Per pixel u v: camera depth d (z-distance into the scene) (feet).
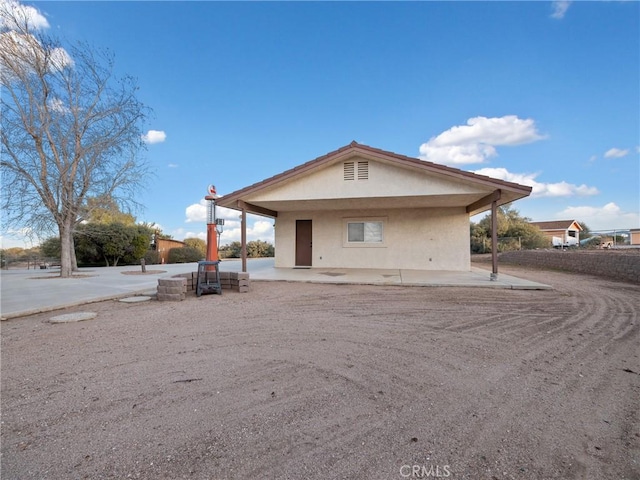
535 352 12.86
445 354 12.60
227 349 13.24
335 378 10.45
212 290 26.37
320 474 6.11
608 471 6.21
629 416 8.24
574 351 13.01
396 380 10.30
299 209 44.86
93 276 40.78
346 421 7.97
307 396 9.25
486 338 14.62
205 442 7.14
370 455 6.66
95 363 11.87
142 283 33.14
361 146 32.81
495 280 31.81
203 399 9.11
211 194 31.86
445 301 22.90
